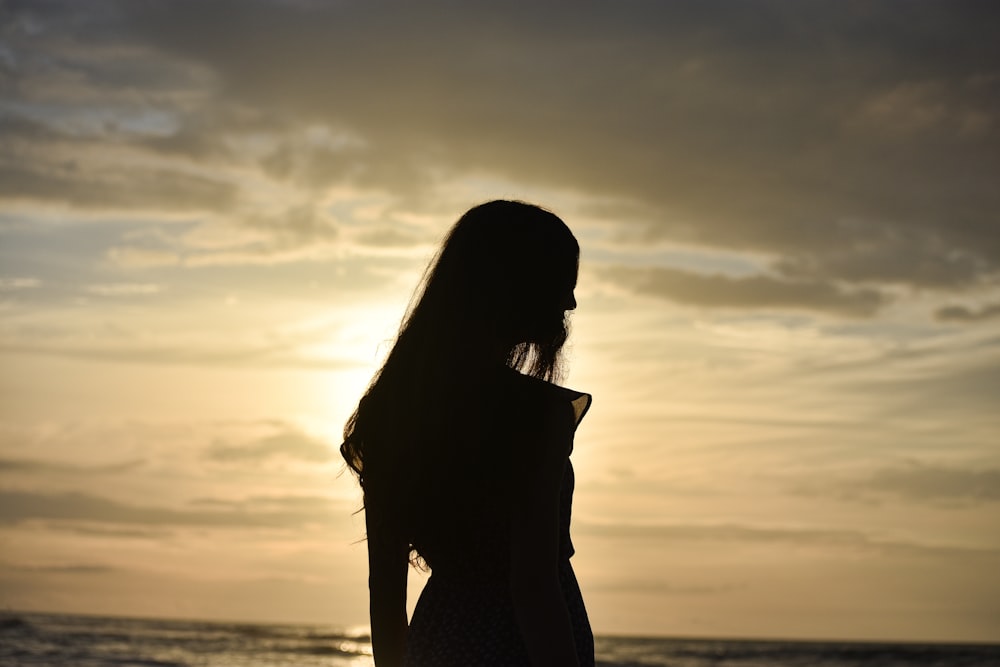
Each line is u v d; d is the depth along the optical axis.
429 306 1.86
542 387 1.73
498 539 1.71
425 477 1.76
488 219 1.85
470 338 1.80
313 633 92.19
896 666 73.25
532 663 1.66
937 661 72.69
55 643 55.91
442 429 1.75
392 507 1.82
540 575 1.65
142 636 69.19
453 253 1.86
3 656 46.03
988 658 69.62
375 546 1.93
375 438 1.87
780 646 99.12
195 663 46.31
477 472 1.70
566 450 1.70
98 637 64.12
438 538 1.75
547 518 1.67
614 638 133.88
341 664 51.09
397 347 1.89
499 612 1.71
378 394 1.89
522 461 1.68
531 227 1.83
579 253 1.89
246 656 55.25
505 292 1.80
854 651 77.00
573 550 1.77
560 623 1.64
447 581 1.77
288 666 48.69
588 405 1.74
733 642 124.06
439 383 1.78
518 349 1.88
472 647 1.70
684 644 105.94
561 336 1.88
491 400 1.72
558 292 1.84
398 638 1.94
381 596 1.93
